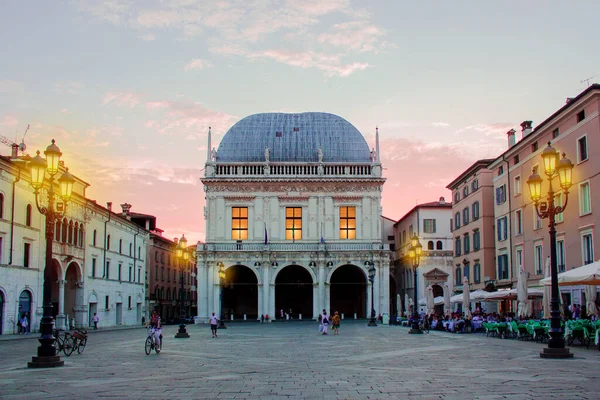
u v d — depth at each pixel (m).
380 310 90.75
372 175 93.62
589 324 33.38
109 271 81.12
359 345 37.69
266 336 50.81
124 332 63.81
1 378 20.91
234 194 92.69
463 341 40.59
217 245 91.06
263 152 96.56
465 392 16.95
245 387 18.41
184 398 16.41
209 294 90.06
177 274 123.19
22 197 56.88
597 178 47.16
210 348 35.94
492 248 76.56
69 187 27.50
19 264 56.19
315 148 97.12
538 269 59.56
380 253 91.62
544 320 40.16
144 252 98.12
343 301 103.56
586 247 49.53
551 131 56.00
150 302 102.44
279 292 103.12
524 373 21.14
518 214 65.00
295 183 92.94
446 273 100.25
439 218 103.12
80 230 71.12
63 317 64.25
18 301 56.19
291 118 100.50
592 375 20.42
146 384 19.22
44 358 24.72
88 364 25.84
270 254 90.62
